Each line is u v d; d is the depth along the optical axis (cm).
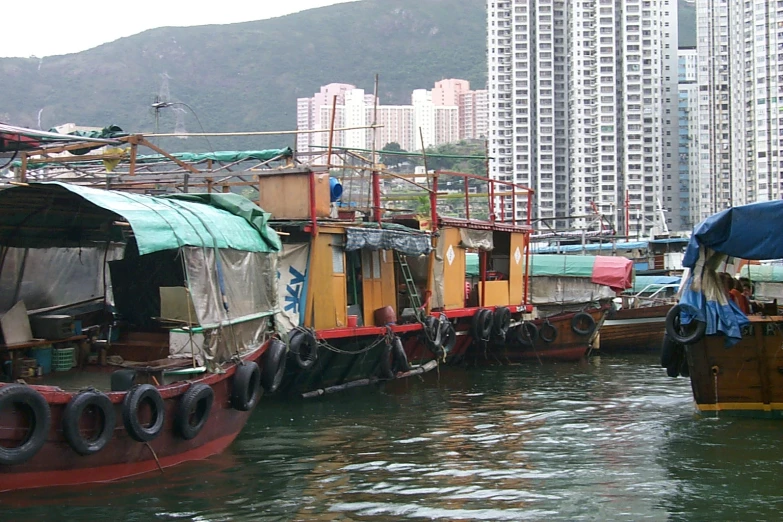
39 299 1135
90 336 1109
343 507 846
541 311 2331
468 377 1873
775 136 5369
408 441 1167
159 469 915
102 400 805
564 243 3738
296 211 1428
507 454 1093
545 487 931
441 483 946
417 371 1666
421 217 1855
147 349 1106
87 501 805
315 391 1492
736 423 1275
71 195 972
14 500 766
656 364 2147
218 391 1002
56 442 778
